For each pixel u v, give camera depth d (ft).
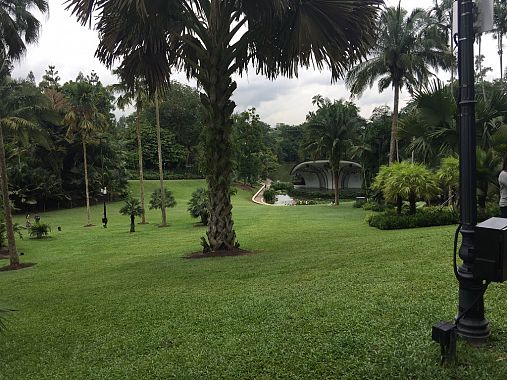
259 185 221.05
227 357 11.60
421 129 40.55
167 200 93.50
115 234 70.28
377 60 78.28
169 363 11.90
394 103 80.33
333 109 111.96
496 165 33.73
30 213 127.95
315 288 18.01
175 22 31.14
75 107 101.71
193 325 15.23
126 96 85.05
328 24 27.84
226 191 34.30
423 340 10.78
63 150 132.26
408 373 9.14
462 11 9.42
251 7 27.43
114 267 35.19
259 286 20.22
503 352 9.61
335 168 112.37
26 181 127.34
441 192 44.96
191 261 31.68
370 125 108.68
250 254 32.40
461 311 9.95
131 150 207.10
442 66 78.07
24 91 68.33
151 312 18.02
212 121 33.17
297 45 28.94
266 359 11.06
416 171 43.70
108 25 29.07
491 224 8.64
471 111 9.41
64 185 142.61
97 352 14.17
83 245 58.54
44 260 47.70
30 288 29.73
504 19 90.07
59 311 21.03
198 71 33.22
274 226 60.80
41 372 13.23
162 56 33.17
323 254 27.71
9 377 13.24
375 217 49.01
